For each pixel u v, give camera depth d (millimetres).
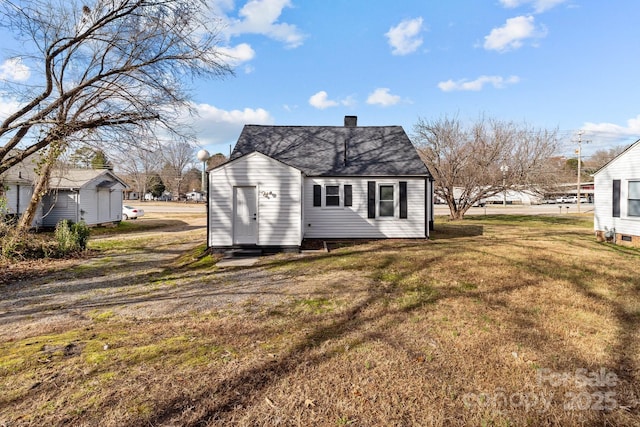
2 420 2648
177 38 9453
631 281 6691
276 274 7770
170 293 6477
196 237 16031
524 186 22719
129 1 8984
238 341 4090
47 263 9773
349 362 3535
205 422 2617
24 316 5266
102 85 9586
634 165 11414
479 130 22984
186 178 72875
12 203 16625
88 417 2682
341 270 7918
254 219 10523
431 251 10227
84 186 19000
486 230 16797
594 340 4059
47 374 3324
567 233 15219
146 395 2969
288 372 3342
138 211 26812
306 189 13164
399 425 2582
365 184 13188
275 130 15922
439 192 25047
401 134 15656
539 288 6242
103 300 6125
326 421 2629
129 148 10000
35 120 8984
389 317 4832
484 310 5090
